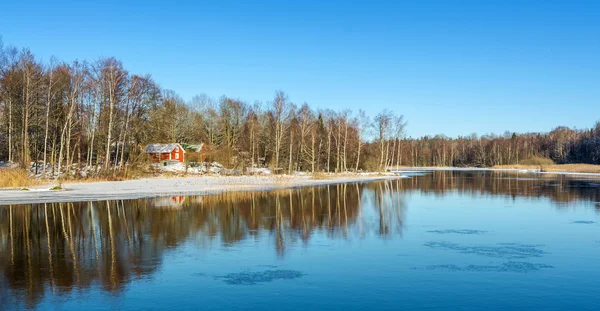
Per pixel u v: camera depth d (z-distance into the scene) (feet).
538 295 38.70
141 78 212.84
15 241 60.64
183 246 57.77
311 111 308.19
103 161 219.82
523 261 50.52
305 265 48.49
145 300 37.11
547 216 86.17
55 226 71.82
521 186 167.73
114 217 80.89
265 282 42.27
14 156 193.57
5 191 122.31
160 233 66.33
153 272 45.60
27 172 154.51
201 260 50.52
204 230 69.05
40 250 55.36
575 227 73.36
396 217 84.43
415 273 45.47
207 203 103.50
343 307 35.65
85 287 40.70
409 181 207.82
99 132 206.28
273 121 293.23
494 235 66.13
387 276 44.42
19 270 46.32
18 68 180.86
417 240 62.39
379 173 284.00
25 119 175.22
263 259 51.11
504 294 38.99
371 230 70.13
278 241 61.26
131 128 213.87
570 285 41.57
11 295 38.42
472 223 77.41
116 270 46.32
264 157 321.73
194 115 338.95
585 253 54.49
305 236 65.00
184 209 92.17
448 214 89.04
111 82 185.68
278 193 132.98
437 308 35.53
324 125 333.62
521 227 73.31
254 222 76.84
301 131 292.61
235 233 66.90
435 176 264.52
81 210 89.51
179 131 315.58
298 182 190.49
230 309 35.09
